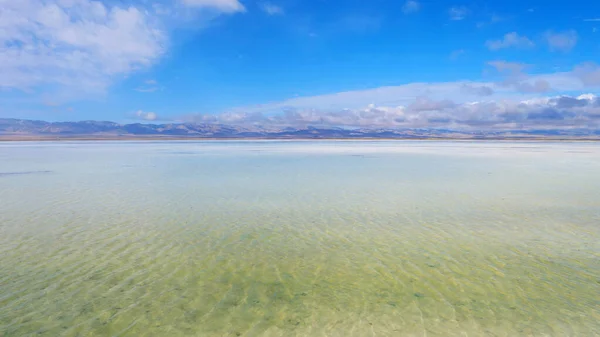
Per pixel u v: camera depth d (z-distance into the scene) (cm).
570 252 952
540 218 1293
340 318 641
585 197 1669
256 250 975
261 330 605
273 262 894
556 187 1958
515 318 637
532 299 704
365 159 4100
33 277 795
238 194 1767
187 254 944
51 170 2852
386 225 1212
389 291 742
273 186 2016
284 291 744
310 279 798
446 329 605
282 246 1006
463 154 5125
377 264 879
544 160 3906
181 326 616
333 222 1250
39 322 623
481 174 2566
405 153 5384
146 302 695
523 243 1024
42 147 7719
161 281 784
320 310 670
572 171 2745
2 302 687
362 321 631
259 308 677
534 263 880
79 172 2711
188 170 2855
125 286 759
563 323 620
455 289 749
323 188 1948
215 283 778
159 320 634
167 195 1744
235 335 591
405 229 1166
